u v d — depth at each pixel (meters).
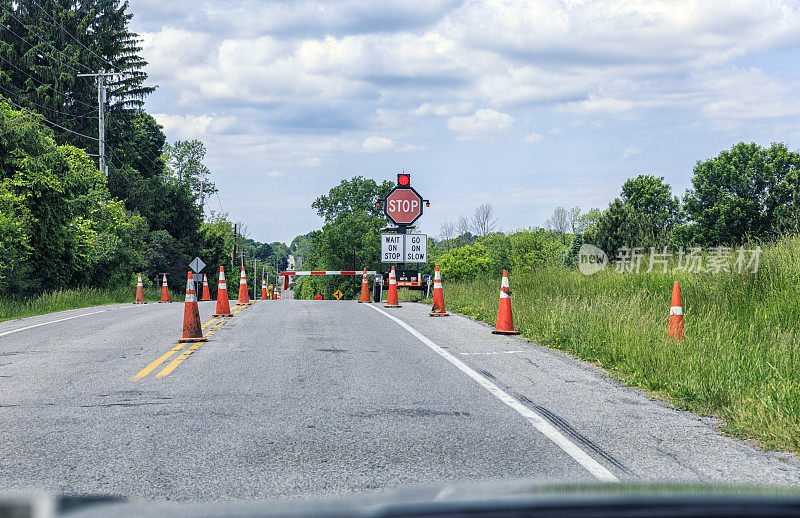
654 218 88.44
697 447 7.80
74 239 45.53
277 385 11.34
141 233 70.50
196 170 115.62
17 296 37.72
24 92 65.75
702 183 76.44
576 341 15.28
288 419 9.04
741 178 74.56
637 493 1.98
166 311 27.53
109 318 24.36
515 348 15.55
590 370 12.75
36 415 9.29
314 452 7.54
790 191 71.00
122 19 77.00
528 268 31.81
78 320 23.80
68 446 7.77
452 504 1.83
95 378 12.05
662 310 17.42
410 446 7.79
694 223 77.06
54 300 34.91
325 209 117.88
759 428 8.38
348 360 13.91
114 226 56.34
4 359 14.41
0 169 41.00
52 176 42.22
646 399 10.34
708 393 9.98
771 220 71.50
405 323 21.00
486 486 2.21
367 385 11.34
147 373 12.50
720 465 7.11
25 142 41.53
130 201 75.62
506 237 108.12
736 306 16.47
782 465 7.12
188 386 11.27
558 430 8.50
